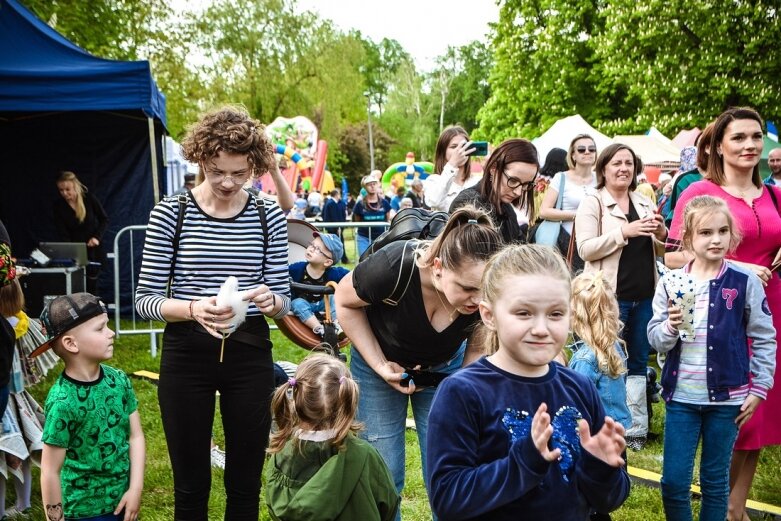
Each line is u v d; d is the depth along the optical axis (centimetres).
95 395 290
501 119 3150
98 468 289
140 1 1814
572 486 189
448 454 189
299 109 3419
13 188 964
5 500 400
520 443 169
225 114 285
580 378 205
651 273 477
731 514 369
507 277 186
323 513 239
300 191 2872
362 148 5600
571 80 2683
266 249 305
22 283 740
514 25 2873
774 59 1945
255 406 300
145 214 980
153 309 287
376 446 304
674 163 1472
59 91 755
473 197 359
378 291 273
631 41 2186
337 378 250
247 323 300
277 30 3278
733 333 326
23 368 426
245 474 305
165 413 296
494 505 172
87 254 860
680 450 331
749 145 360
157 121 971
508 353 192
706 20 2000
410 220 298
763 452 480
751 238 362
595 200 494
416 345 283
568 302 185
